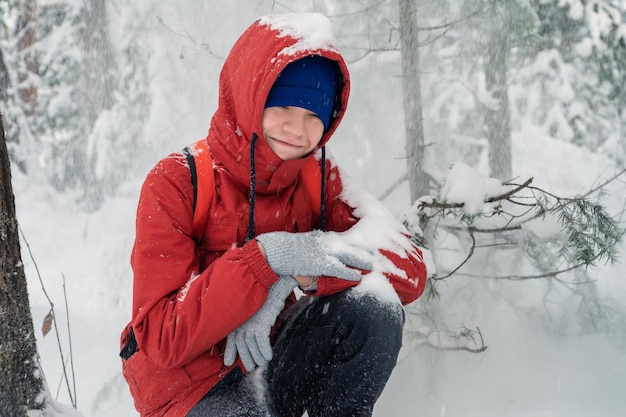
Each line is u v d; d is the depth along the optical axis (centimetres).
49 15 868
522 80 690
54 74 870
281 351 193
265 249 175
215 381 185
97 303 492
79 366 364
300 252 176
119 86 777
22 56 876
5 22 880
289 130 189
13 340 204
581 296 434
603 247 337
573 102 689
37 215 778
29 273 586
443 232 452
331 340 181
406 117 438
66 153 855
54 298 507
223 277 171
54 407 216
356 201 215
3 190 204
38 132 879
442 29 529
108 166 758
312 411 188
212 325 171
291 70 189
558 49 680
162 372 182
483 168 612
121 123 761
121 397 334
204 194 190
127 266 550
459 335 365
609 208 552
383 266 187
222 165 196
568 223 345
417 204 341
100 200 783
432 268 335
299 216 208
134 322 177
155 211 184
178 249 182
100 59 787
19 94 888
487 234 399
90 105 812
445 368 359
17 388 204
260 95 180
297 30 185
